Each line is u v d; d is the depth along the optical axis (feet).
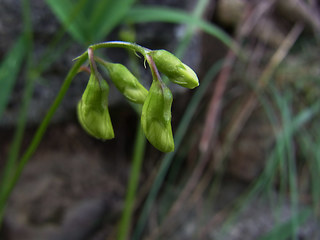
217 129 0.71
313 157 0.66
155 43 0.62
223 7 0.72
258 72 0.73
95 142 0.71
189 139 0.73
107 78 0.60
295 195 0.57
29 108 0.60
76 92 0.61
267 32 0.75
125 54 0.60
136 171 0.55
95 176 0.70
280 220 0.65
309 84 0.72
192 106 0.64
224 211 0.67
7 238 0.61
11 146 0.65
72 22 0.49
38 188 0.64
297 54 0.76
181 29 0.62
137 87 0.33
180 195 0.68
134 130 0.74
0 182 0.63
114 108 0.65
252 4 0.74
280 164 0.63
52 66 0.58
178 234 0.66
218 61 0.74
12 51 0.52
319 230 0.63
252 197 0.68
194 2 0.65
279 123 0.70
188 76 0.30
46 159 0.66
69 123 0.66
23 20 0.55
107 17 0.50
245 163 0.70
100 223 0.68
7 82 0.50
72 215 0.65
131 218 0.69
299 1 0.74
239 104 0.71
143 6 0.60
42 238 0.61
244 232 0.64
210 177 0.70
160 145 0.31
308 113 0.64
